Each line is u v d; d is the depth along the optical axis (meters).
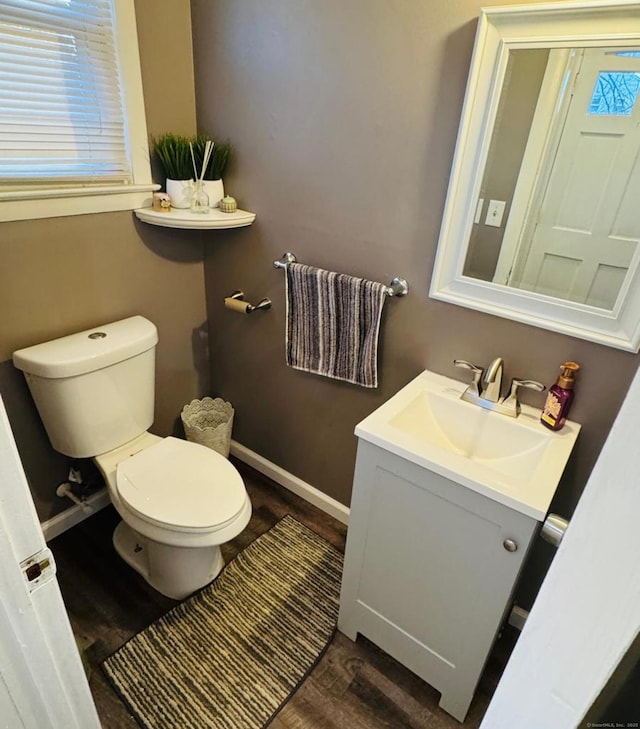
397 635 1.38
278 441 2.09
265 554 1.81
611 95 1.00
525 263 1.22
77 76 1.41
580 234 1.13
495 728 0.54
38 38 1.30
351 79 1.33
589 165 1.07
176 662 1.42
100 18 1.40
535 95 1.08
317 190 1.53
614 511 0.37
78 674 0.64
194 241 1.93
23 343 1.52
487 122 1.14
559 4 0.98
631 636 0.38
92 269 1.62
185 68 1.66
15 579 0.51
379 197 1.41
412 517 1.20
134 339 1.60
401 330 1.51
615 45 0.97
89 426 1.56
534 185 1.15
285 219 1.66
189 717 1.30
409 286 1.44
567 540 0.42
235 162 1.71
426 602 1.27
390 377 1.60
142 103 1.57
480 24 1.07
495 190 1.20
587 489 0.39
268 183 1.65
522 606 1.56
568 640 0.43
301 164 1.54
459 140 1.19
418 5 1.16
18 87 1.30
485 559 1.10
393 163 1.34
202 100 1.71
